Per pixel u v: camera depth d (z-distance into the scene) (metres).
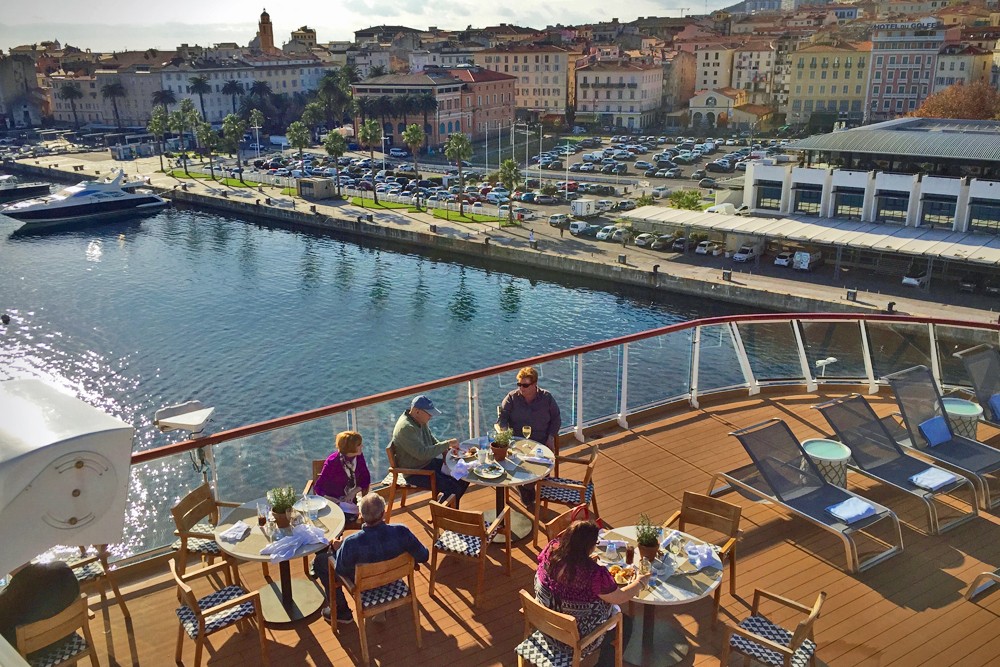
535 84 162.50
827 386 11.38
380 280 69.88
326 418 7.93
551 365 9.44
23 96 188.38
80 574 6.61
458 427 8.92
